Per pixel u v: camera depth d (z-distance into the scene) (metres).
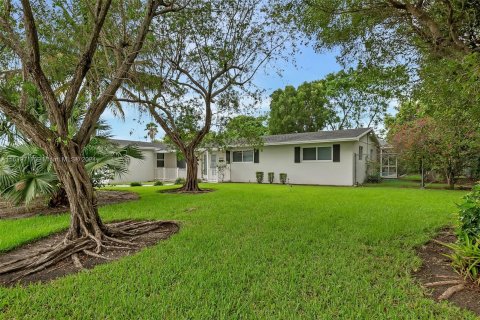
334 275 2.84
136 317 2.14
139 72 7.42
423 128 11.55
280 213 5.98
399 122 14.43
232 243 3.93
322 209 6.43
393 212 5.99
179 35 8.36
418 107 7.28
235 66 9.41
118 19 5.41
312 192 10.20
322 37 4.89
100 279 2.83
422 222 5.02
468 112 4.77
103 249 3.80
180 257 3.39
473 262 2.73
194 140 11.06
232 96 10.24
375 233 4.32
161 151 20.66
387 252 3.51
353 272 2.92
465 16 3.65
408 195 9.09
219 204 7.25
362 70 5.19
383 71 5.07
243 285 2.65
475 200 3.14
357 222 5.08
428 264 3.18
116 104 7.98
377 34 4.78
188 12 7.07
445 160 11.45
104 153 7.60
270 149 16.39
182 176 19.64
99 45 5.38
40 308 2.29
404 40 4.74
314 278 2.79
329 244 3.84
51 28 5.01
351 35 4.75
